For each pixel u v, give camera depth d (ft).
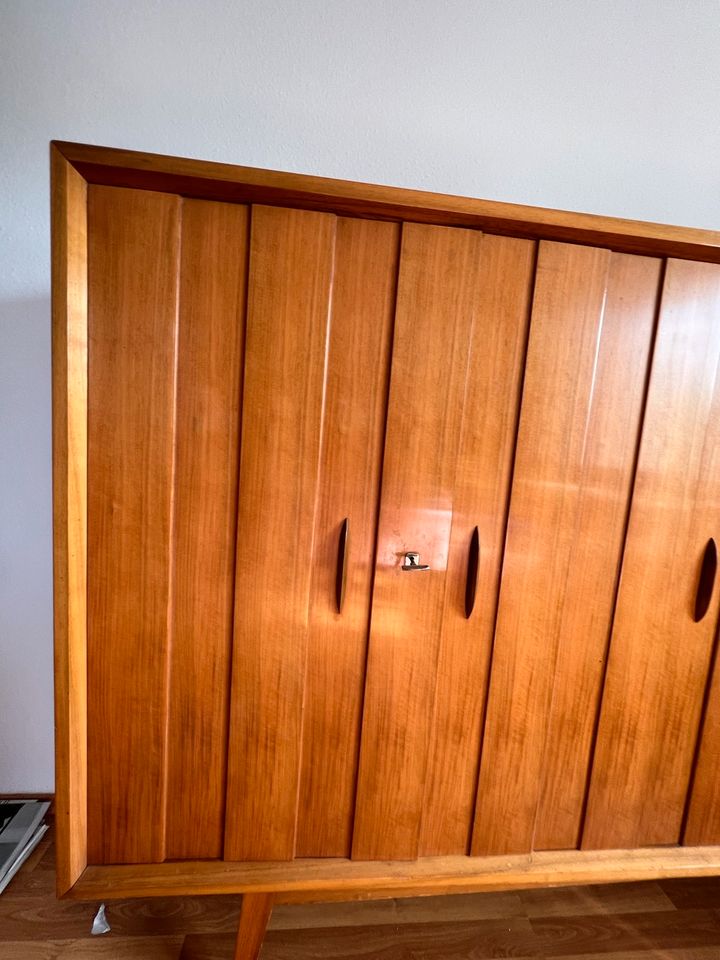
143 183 2.63
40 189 4.17
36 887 4.15
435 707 3.30
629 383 3.18
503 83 4.39
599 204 4.65
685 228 2.96
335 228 2.80
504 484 3.15
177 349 2.80
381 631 3.14
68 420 2.66
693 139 4.65
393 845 3.35
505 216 2.80
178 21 4.02
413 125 4.37
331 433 2.96
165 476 2.88
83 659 2.95
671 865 3.59
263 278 2.79
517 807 3.46
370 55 4.23
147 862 3.19
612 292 3.09
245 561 2.99
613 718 3.48
